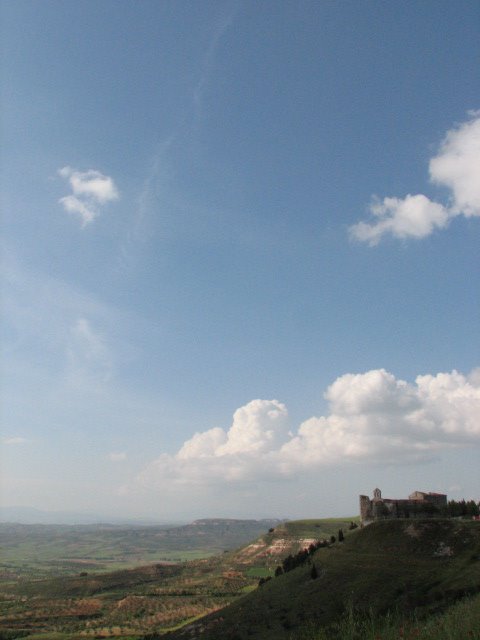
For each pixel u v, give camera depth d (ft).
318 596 431.02
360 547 504.43
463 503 568.82
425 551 453.58
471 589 358.64
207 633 443.73
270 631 400.88
